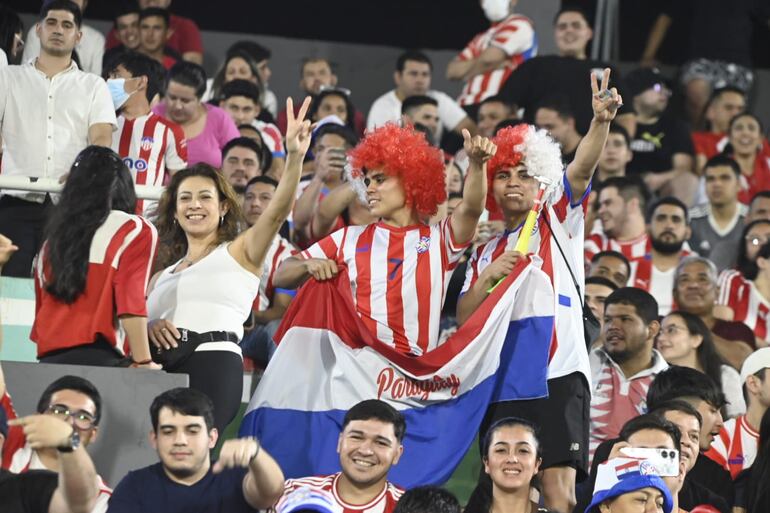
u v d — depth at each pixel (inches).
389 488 747.4
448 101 1451.8
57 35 1012.5
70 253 773.3
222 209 812.6
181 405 693.3
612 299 953.5
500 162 804.0
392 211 811.4
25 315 903.7
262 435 808.9
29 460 757.9
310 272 801.6
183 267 803.4
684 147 1451.8
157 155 1096.8
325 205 1010.7
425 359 788.0
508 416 801.6
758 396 964.0
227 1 1668.3
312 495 703.1
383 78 1667.1
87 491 656.4
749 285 1227.2
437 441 792.9
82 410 717.3
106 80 1112.2
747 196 1459.2
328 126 1128.2
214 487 690.2
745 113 1483.8
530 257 802.2
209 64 1641.2
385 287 799.7
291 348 817.5
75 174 787.4
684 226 1235.9
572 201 808.9
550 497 792.9
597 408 945.5
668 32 1667.1
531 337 798.5
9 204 973.8
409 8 1718.8
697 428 810.8
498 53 1518.2
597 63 1409.9
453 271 834.2
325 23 1699.1
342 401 803.4
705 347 1032.8
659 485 708.0
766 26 1676.9
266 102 1489.9
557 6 1585.9
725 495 861.8
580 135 1386.6
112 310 780.6
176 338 786.2
